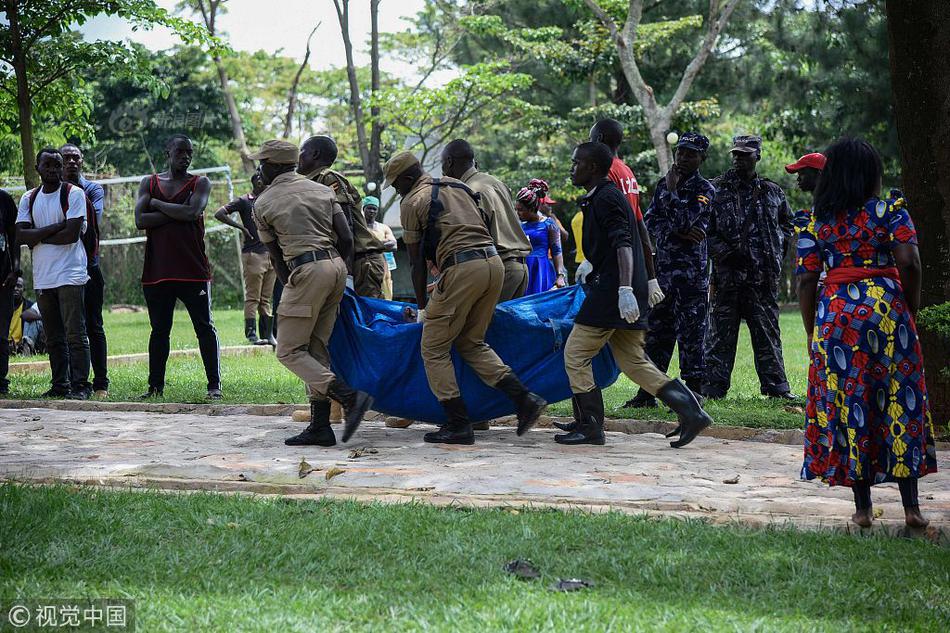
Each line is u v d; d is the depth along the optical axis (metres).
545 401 7.75
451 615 3.68
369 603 3.82
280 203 7.36
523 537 4.69
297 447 7.39
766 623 3.65
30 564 4.22
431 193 7.37
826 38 27.45
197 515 5.03
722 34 31.81
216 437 7.85
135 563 4.29
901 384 4.98
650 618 3.68
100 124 42.50
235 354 15.53
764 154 35.84
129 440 7.70
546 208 11.31
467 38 35.50
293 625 3.57
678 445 7.29
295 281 7.29
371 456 7.00
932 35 8.04
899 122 8.25
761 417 8.24
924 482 6.27
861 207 5.06
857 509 5.08
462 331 7.58
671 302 9.09
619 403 9.59
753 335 9.77
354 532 4.75
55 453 7.11
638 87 23.81
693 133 8.91
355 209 8.19
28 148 14.66
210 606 3.77
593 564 4.32
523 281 8.41
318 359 7.54
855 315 5.01
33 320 15.57
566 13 34.59
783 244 9.82
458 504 5.38
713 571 4.26
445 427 7.59
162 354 10.14
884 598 3.96
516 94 34.34
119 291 36.25
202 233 10.00
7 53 14.73
